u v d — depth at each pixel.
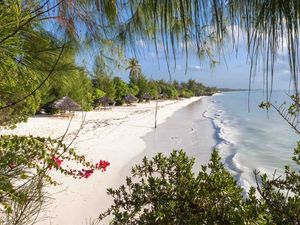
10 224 1.63
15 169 1.76
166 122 45.66
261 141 30.31
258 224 1.79
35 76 1.83
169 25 1.05
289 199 1.96
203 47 1.11
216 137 32.78
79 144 23.08
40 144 1.91
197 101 111.69
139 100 79.12
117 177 15.72
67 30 1.83
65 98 34.69
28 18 1.41
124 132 32.94
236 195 2.10
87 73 2.21
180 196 2.15
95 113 47.97
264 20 0.92
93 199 12.04
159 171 2.50
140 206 2.30
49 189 11.48
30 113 2.32
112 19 1.76
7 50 1.45
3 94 1.82
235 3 0.97
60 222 9.63
